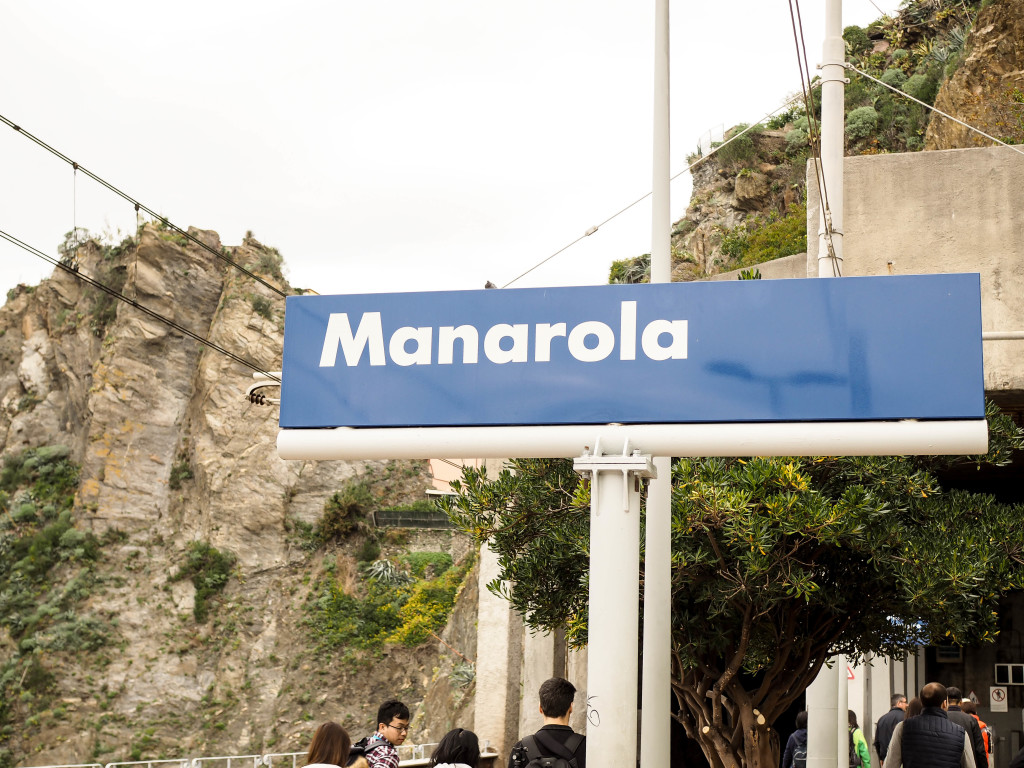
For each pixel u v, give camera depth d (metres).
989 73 29.06
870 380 5.37
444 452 5.85
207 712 75.06
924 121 45.22
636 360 5.67
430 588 76.38
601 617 5.43
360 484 83.69
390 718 7.66
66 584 81.31
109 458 86.44
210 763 72.75
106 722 74.56
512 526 9.80
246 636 78.00
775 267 17.48
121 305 91.12
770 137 62.50
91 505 85.00
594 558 5.49
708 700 10.69
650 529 8.26
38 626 79.12
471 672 42.84
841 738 12.72
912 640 9.99
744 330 5.57
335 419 5.96
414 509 82.31
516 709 17.05
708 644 9.38
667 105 9.22
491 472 17.27
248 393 14.61
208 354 88.31
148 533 84.50
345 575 79.31
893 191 13.96
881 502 8.45
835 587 9.44
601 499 5.52
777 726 20.91
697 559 8.51
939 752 8.02
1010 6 28.81
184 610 79.62
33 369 95.38
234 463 83.94
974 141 25.58
